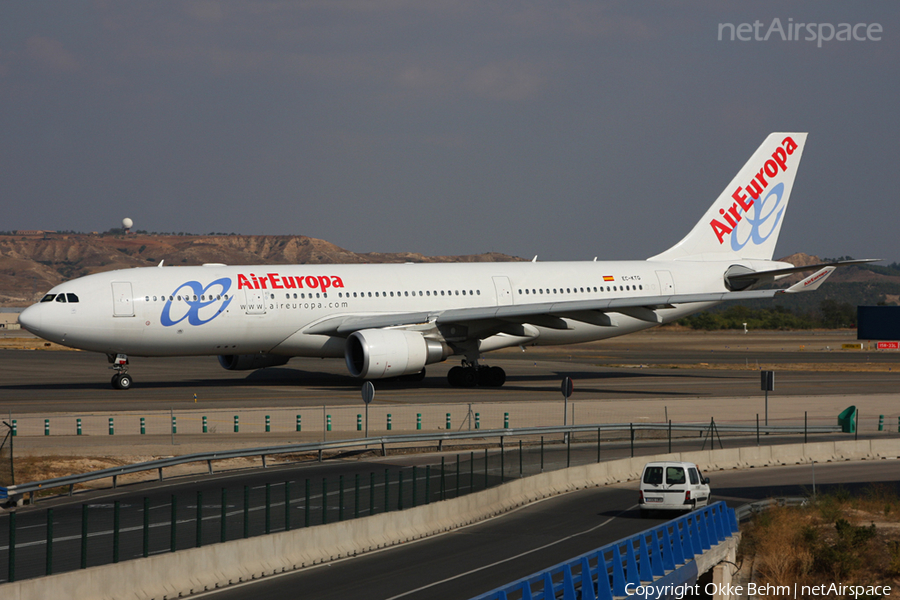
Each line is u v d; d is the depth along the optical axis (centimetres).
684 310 19388
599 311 16938
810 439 13412
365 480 9575
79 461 10444
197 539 6325
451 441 12188
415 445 11869
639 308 16975
